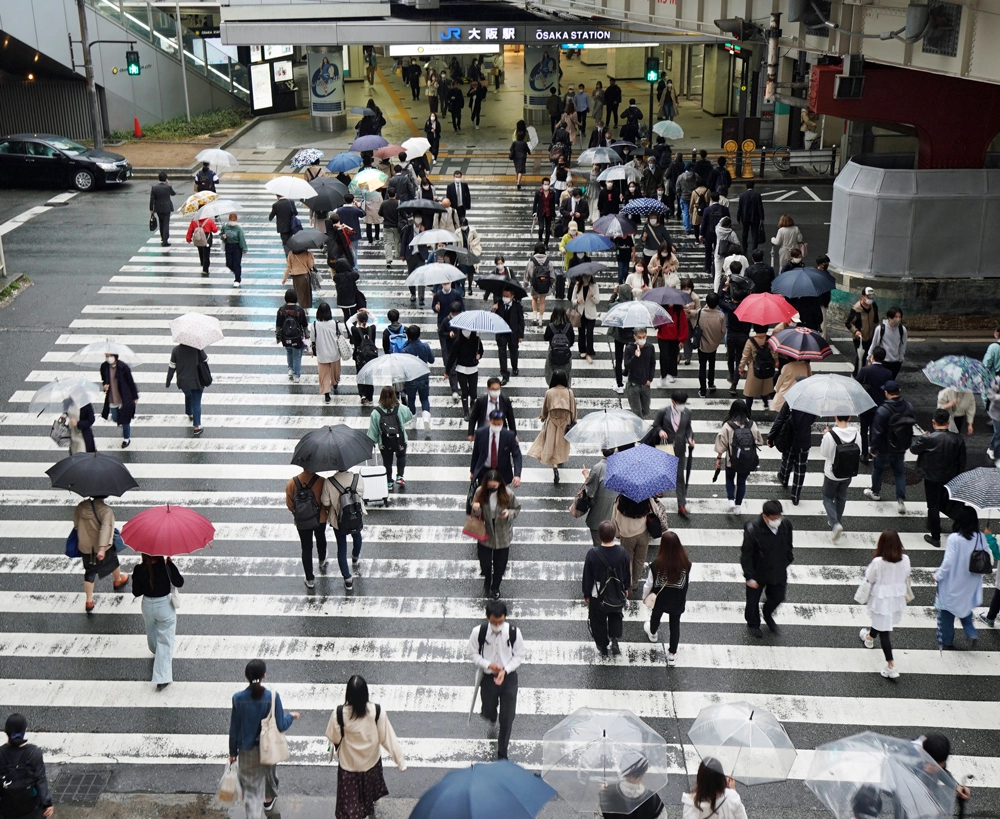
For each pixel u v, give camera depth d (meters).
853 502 14.71
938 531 13.67
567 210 25.48
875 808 7.23
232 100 41.16
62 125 36.44
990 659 11.51
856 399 13.25
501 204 29.55
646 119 41.19
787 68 36.12
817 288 17.22
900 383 18.52
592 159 27.67
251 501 14.67
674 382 18.47
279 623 12.02
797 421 14.09
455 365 16.61
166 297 22.14
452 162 34.28
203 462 15.70
